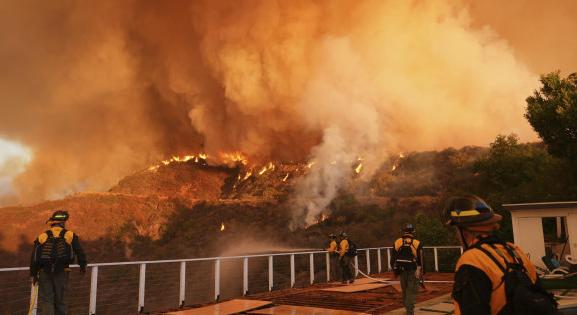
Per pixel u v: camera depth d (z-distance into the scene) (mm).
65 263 5715
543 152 28359
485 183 32125
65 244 5742
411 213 42938
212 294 14320
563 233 17016
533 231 13109
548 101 18531
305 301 9000
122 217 58094
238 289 18562
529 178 27328
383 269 17656
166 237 54125
